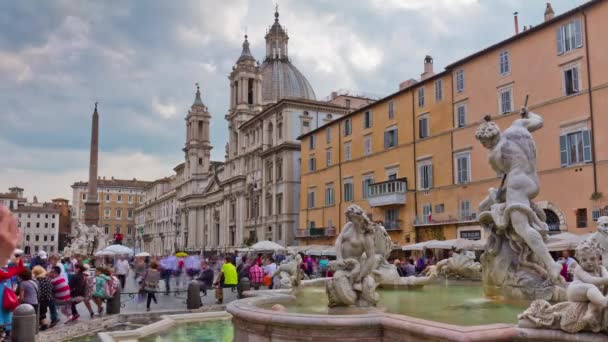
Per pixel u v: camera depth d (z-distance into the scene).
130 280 37.38
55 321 14.08
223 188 91.38
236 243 81.81
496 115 37.06
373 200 48.00
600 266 5.26
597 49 30.56
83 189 166.00
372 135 51.03
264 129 74.12
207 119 117.12
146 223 156.12
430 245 34.00
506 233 8.35
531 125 8.76
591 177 30.27
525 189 8.26
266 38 98.06
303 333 6.11
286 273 13.41
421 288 11.16
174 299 22.25
